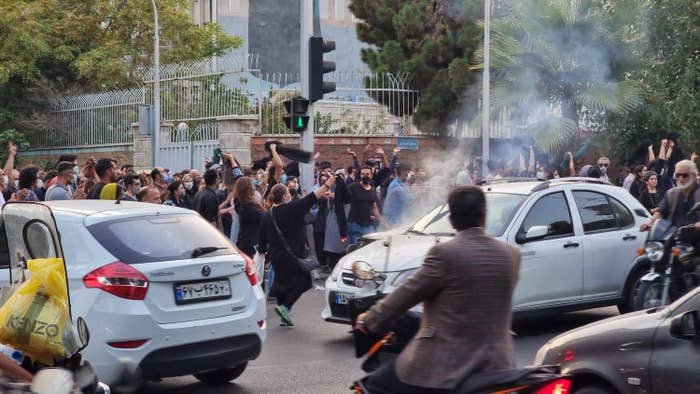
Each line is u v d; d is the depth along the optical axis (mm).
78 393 4918
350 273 10672
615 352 6055
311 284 12125
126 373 7258
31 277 5434
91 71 34469
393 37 32062
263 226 12023
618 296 11500
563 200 11289
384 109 30000
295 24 49062
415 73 30391
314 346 10797
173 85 28406
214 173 14000
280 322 12406
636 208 11906
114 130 30719
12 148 15609
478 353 4918
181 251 8070
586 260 11164
